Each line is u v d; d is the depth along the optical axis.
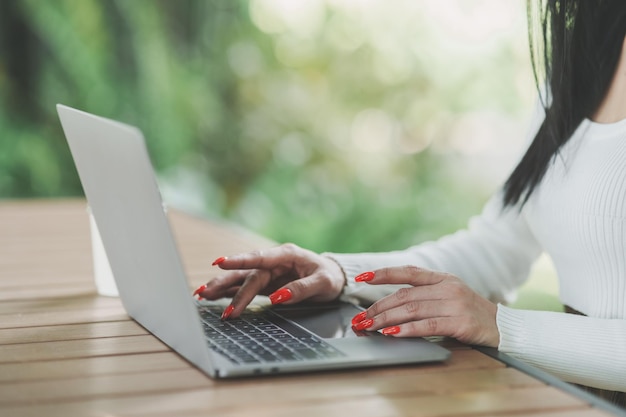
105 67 7.00
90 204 1.56
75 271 2.15
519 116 7.93
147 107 7.14
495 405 1.10
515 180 1.76
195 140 7.54
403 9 8.05
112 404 1.11
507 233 1.87
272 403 1.10
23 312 1.66
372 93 8.10
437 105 8.06
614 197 1.56
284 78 8.04
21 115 6.87
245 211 7.79
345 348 1.29
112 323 1.55
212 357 1.23
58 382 1.20
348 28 8.08
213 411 1.08
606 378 1.41
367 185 8.10
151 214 1.19
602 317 1.63
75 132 1.46
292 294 1.54
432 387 1.17
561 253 1.71
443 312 1.37
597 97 1.67
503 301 1.87
